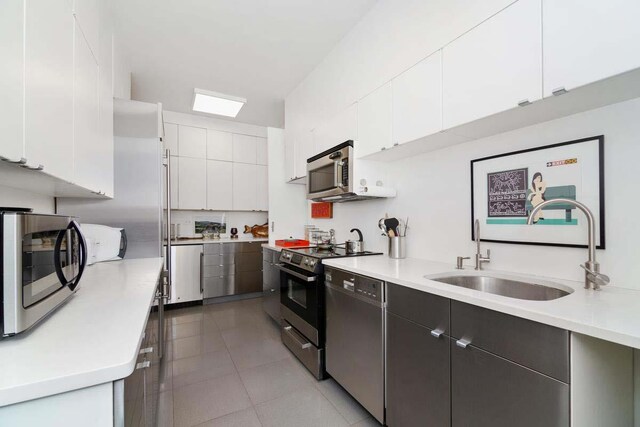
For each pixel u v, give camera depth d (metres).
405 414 1.36
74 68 1.23
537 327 0.87
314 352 2.07
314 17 2.18
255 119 4.36
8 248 0.71
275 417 1.64
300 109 3.16
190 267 3.74
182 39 2.41
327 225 3.21
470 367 1.07
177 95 3.46
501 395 0.97
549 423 0.84
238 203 4.42
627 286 1.11
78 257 1.19
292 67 2.88
